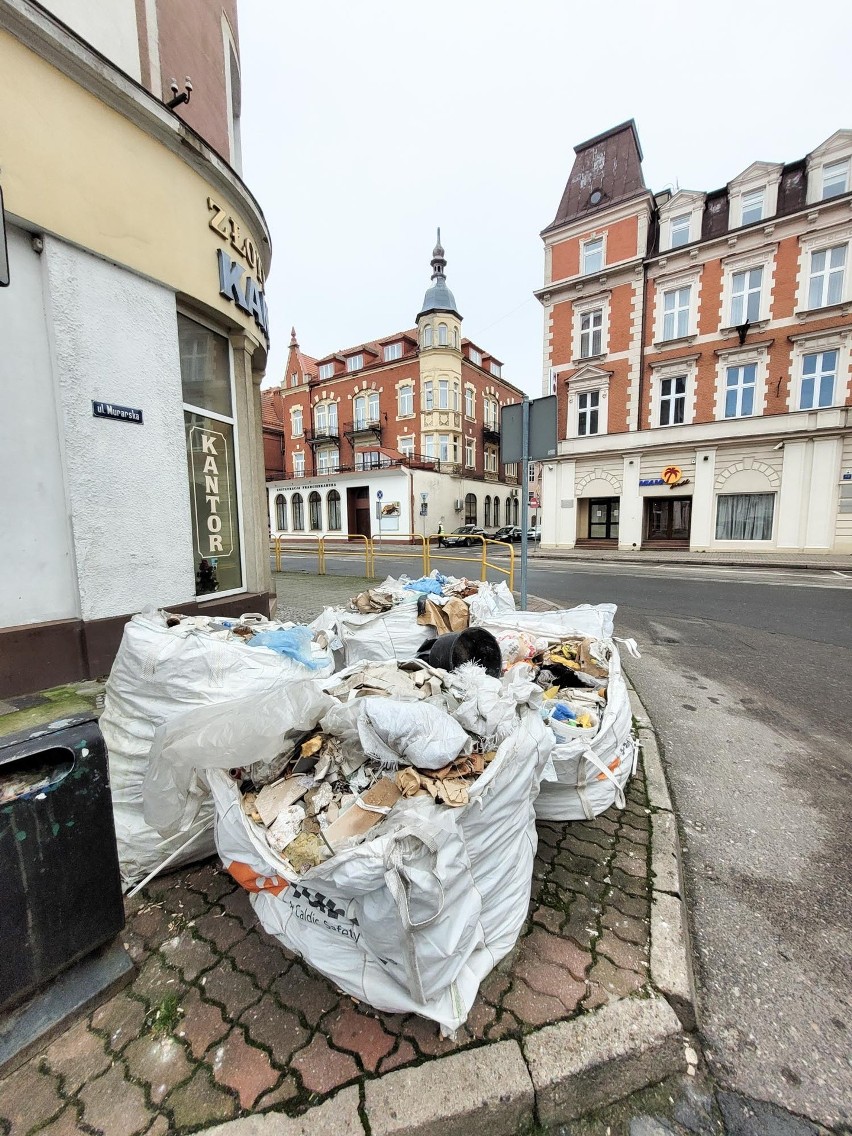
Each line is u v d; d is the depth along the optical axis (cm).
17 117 337
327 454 3506
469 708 185
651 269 1823
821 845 246
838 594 961
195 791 187
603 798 238
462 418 3200
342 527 3155
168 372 457
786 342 1631
